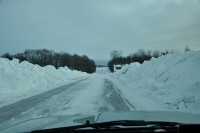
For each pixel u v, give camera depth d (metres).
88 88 14.06
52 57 76.31
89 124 2.29
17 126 2.59
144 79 13.47
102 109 6.93
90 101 8.60
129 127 2.18
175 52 12.90
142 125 2.30
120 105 7.49
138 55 67.06
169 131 2.04
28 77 16.28
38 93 12.07
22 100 9.67
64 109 7.20
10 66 15.45
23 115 6.55
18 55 72.69
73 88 14.49
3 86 13.05
